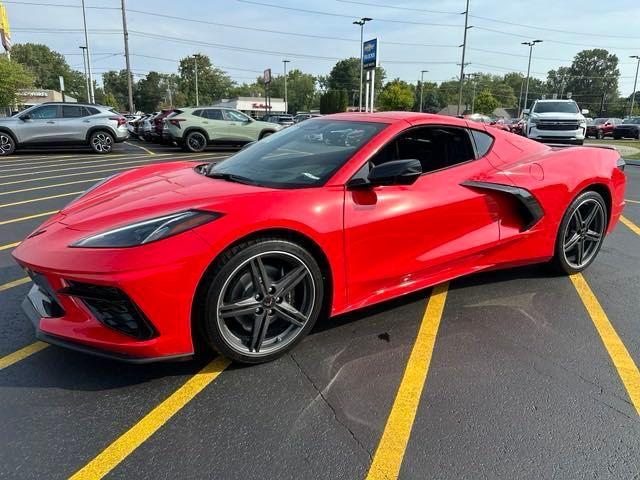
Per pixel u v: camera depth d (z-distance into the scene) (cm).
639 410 226
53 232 249
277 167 296
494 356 272
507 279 389
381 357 270
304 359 268
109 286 214
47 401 230
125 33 3397
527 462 192
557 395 237
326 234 258
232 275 236
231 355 248
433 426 214
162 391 239
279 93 12638
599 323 314
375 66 2698
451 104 11219
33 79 3234
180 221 230
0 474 185
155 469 188
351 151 288
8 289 360
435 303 341
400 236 288
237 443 203
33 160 1277
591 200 382
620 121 3494
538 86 13688
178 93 10825
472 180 321
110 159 1320
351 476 185
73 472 187
